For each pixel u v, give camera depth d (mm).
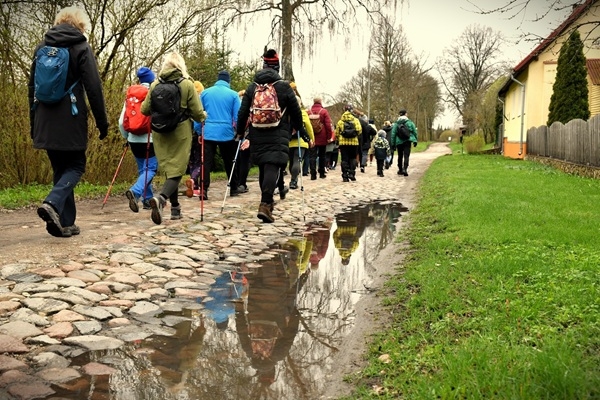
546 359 2631
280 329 3680
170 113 6508
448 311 3662
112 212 7891
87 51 5449
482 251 5285
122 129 7848
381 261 5582
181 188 11547
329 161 19156
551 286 3955
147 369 3008
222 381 2898
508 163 20219
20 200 8547
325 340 3482
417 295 4051
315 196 11070
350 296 4414
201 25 12477
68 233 5855
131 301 4105
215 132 9484
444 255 5258
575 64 19250
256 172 16703
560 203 8281
